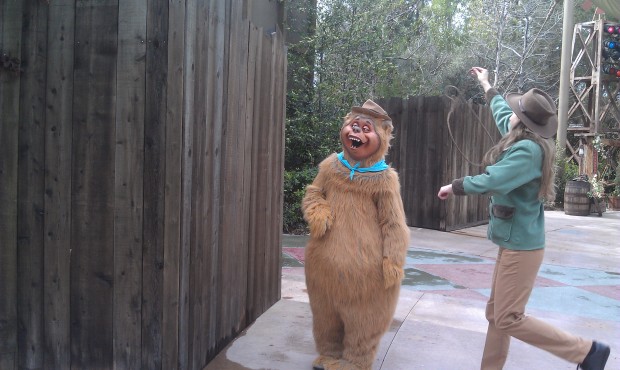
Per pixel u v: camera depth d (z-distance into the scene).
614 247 9.32
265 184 4.76
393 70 12.80
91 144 3.18
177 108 3.08
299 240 8.77
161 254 3.13
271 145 4.89
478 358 4.06
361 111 3.41
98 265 3.21
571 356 3.23
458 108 10.07
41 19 3.19
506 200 3.30
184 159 3.14
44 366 3.32
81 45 3.16
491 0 21.70
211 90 3.50
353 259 3.24
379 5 12.02
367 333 3.34
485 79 4.14
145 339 3.18
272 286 5.12
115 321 3.21
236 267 4.16
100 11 3.12
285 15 10.79
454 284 6.38
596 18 23.20
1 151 3.26
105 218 3.19
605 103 20.78
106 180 3.18
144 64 3.10
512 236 3.27
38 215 3.27
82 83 3.17
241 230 4.22
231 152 3.90
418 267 7.20
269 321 4.66
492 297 3.54
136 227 3.15
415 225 10.47
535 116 3.25
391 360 3.95
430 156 10.18
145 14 3.08
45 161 3.24
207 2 3.36
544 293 6.14
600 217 14.07
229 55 3.78
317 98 10.54
